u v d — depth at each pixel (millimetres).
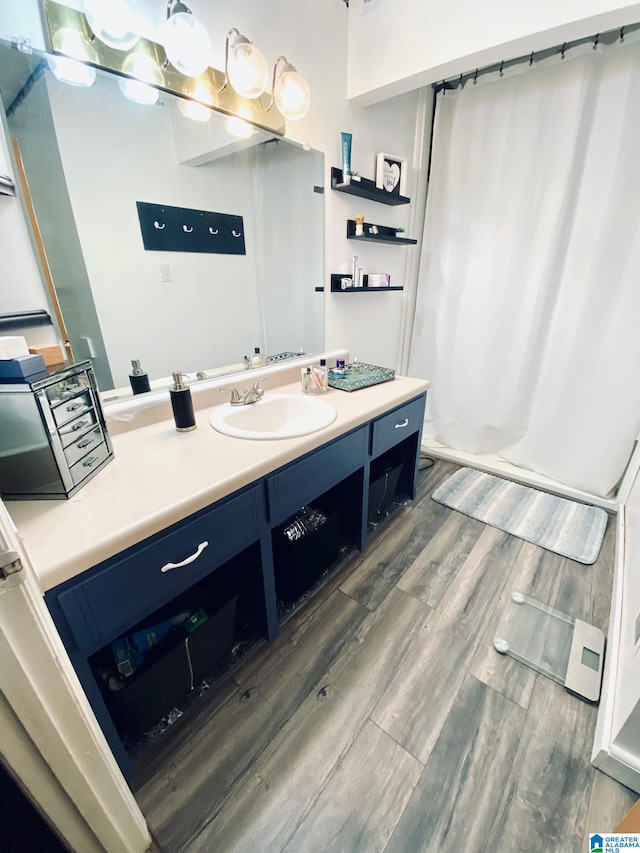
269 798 925
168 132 1194
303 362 1842
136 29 1030
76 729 588
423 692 1158
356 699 1141
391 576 1618
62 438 813
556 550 1753
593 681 1171
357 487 1612
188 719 1095
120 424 1201
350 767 980
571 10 1202
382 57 1575
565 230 1957
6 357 721
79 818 639
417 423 1889
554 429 2242
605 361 1968
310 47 1501
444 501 2158
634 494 1807
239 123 1355
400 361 2734
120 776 731
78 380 880
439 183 2270
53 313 1016
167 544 836
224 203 1404
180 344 1386
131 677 925
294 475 1152
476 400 2508
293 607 1449
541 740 1031
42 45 899
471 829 863
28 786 554
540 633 1345
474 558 1722
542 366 2244
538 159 1921
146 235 1210
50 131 950
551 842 839
